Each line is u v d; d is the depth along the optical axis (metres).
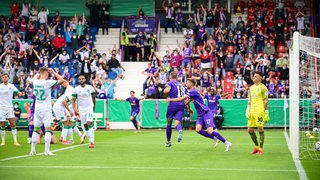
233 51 45.94
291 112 22.33
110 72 46.75
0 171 15.27
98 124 41.75
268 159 18.86
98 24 51.69
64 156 19.66
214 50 46.03
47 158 18.91
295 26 48.97
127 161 18.03
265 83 42.66
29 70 46.97
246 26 48.91
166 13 51.41
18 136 32.44
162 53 50.53
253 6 51.59
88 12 54.62
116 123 42.38
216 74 43.44
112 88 45.44
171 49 50.72
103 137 31.66
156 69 45.09
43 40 48.97
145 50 50.34
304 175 14.57
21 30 50.69
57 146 24.45
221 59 45.34
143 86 44.09
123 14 54.09
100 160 18.31
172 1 54.91
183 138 30.56
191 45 47.97
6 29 50.78
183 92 24.11
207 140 28.83
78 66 46.09
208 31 49.25
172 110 23.92
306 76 32.09
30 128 26.58
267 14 49.22
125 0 54.03
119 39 50.34
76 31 49.78
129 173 14.89
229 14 50.81
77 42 49.22
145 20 50.44
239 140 29.00
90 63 46.25
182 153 21.14
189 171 15.39
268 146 24.95
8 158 18.86
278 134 34.41
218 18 49.56
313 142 27.45
